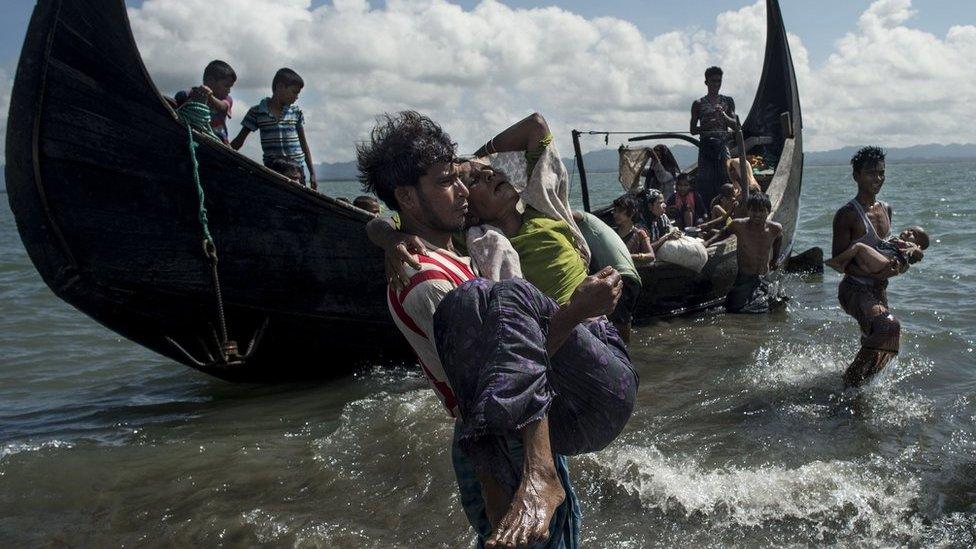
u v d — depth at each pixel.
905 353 6.61
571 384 2.13
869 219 5.79
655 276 8.34
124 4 5.49
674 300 8.66
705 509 3.90
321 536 3.87
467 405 2.03
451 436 4.96
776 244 9.39
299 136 7.51
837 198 33.31
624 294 4.95
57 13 5.43
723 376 6.21
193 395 6.90
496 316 1.96
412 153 2.26
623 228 8.34
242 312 6.60
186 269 6.34
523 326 1.96
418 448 4.82
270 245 6.43
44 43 5.47
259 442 5.34
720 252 8.97
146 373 7.84
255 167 6.12
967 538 3.55
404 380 6.82
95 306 6.35
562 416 2.17
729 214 10.29
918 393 5.62
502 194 3.24
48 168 5.79
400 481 4.44
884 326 5.58
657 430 5.02
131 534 4.04
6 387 7.42
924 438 4.74
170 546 3.89
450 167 2.30
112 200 6.01
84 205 5.96
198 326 6.64
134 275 6.25
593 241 4.93
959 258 12.23
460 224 2.33
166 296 6.39
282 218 6.38
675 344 7.39
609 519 3.86
